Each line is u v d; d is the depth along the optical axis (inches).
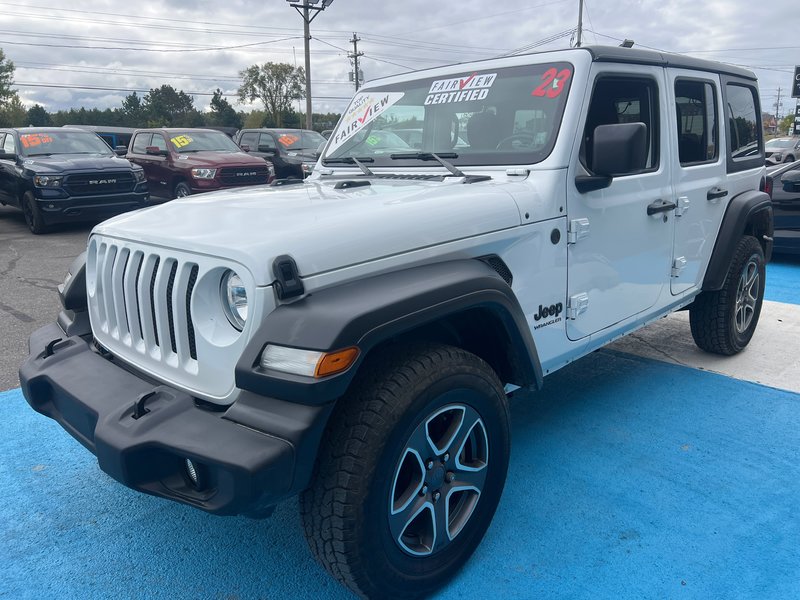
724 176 162.7
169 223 93.7
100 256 103.7
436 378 82.6
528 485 120.4
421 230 90.4
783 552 100.7
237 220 89.8
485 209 99.4
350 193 106.9
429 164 129.0
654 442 136.3
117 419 79.8
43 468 132.1
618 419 147.2
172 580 98.7
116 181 439.2
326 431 78.8
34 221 431.8
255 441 72.2
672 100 139.6
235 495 70.5
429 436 85.8
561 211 111.3
